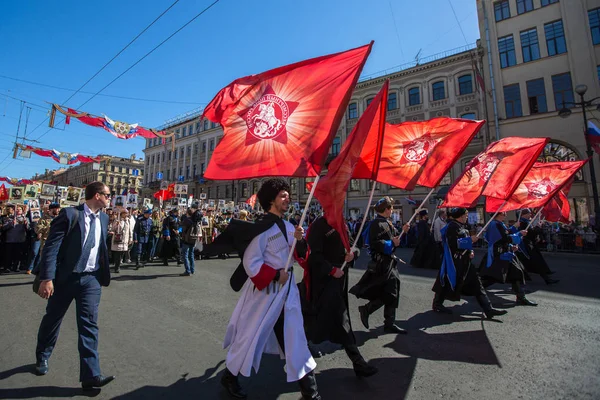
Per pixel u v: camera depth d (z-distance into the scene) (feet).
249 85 9.77
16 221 28.48
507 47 72.79
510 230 19.48
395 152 14.93
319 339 9.41
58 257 9.32
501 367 10.12
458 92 80.33
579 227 48.93
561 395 8.43
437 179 13.98
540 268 23.48
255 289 8.11
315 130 8.68
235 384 8.32
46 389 8.78
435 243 30.99
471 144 75.20
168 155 170.81
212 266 31.99
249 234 7.80
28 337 12.53
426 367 10.20
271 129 9.14
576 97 64.34
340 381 9.34
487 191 17.37
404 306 17.58
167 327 13.84
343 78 8.89
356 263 33.78
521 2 71.82
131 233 29.37
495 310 15.40
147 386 9.03
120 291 20.49
